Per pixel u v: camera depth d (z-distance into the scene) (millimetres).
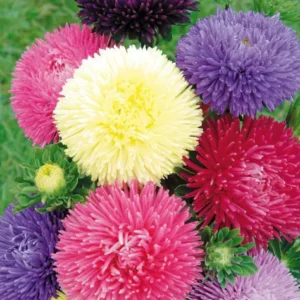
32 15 958
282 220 374
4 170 857
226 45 374
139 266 345
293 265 447
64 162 391
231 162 370
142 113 364
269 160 375
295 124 438
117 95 365
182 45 384
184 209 372
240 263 371
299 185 382
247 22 397
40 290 402
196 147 375
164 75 371
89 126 362
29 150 858
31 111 450
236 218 372
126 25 410
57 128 398
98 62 376
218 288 384
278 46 383
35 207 409
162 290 346
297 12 465
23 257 400
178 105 368
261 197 369
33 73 455
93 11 410
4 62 925
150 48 384
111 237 354
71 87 374
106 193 361
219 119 378
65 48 448
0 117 886
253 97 371
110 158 360
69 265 355
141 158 362
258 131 378
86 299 351
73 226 360
